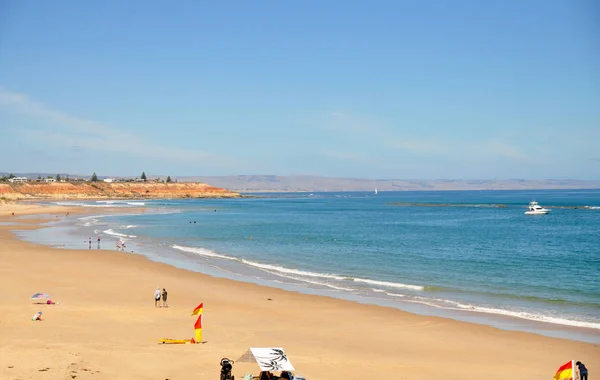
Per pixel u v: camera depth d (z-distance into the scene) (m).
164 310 31.84
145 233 88.25
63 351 21.56
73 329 25.78
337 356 23.16
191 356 21.92
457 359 23.31
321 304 34.56
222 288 40.03
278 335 26.64
